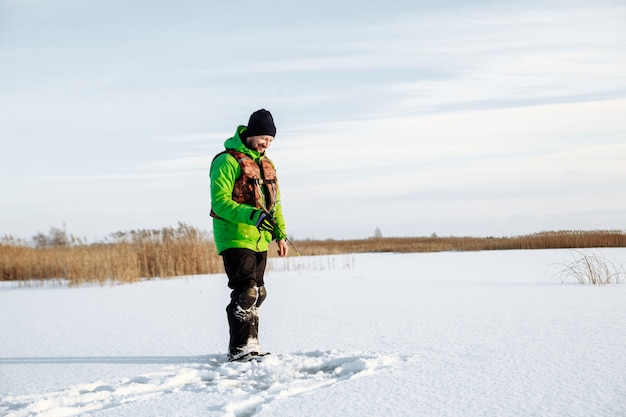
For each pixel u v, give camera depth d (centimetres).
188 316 752
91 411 329
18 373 440
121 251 1552
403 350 464
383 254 2652
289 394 346
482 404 312
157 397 350
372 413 303
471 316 635
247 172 460
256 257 466
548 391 331
